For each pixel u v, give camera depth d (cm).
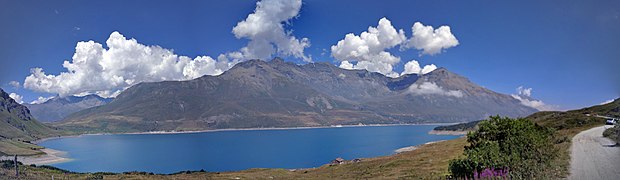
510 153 2583
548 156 2686
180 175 7406
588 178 2220
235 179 6334
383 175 5519
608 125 8625
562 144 4412
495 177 2270
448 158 6512
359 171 6762
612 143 4338
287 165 18500
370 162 8281
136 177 6631
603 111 13500
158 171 18412
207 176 7050
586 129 7900
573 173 2398
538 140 2753
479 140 3022
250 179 6350
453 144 10562
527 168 2355
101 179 6272
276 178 6475
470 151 2661
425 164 6188
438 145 12025
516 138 2734
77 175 6844
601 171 2425
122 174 7419
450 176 2970
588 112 14112
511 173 2281
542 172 2319
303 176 6781
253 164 19988
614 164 2680
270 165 18850
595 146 4097
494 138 2884
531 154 2623
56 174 6744
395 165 6756
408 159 7356
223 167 19425
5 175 5662
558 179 2227
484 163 2442
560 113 15388
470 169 2525
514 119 2966
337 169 8012
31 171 7019
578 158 3100
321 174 7106
